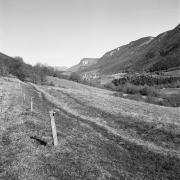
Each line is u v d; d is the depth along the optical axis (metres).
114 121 31.31
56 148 17.14
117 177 14.04
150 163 17.42
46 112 31.48
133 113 38.69
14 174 12.74
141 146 21.16
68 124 26.19
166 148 21.50
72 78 150.38
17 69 116.56
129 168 15.81
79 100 50.94
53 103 41.81
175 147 21.89
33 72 122.31
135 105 56.84
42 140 18.56
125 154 18.55
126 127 28.44
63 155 16.16
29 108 31.27
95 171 14.41
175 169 16.86
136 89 110.81
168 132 26.42
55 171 13.62
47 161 14.79
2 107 30.16
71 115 32.53
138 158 18.16
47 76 139.25
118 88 121.56
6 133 19.31
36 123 23.11
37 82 111.62
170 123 31.88
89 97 60.62
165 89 137.38
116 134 24.39
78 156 16.38
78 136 21.66
